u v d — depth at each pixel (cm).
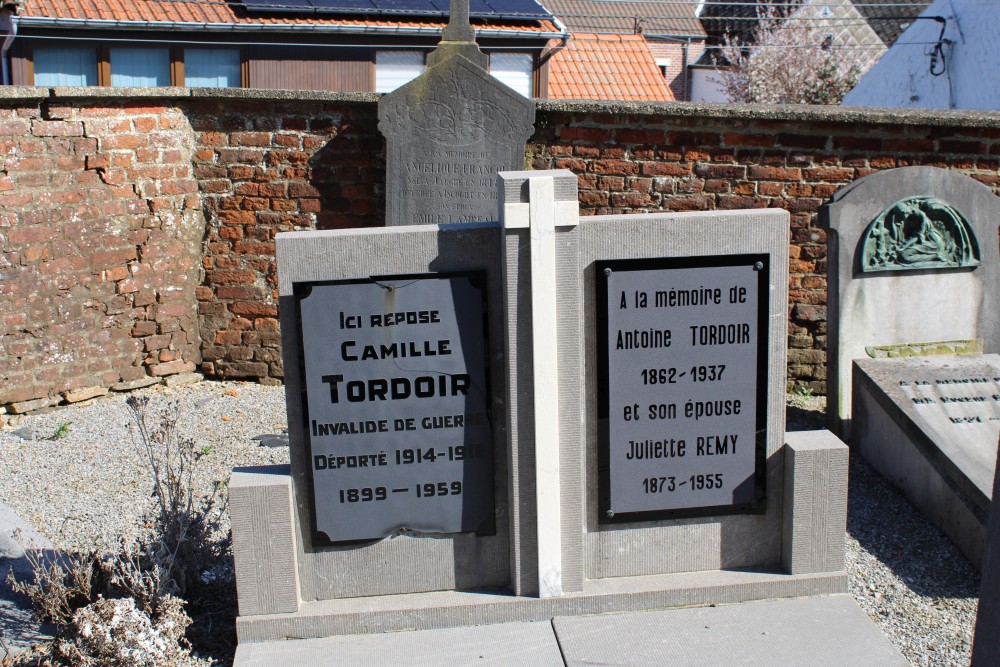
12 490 564
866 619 432
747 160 725
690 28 3812
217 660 423
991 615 337
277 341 750
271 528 420
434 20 1590
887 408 566
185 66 1516
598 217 423
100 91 669
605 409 433
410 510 435
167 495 539
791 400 727
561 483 426
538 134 741
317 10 1524
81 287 684
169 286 728
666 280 426
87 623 397
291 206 744
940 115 695
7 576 468
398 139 729
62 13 1427
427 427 430
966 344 641
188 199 730
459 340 424
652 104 721
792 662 404
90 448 621
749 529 453
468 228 417
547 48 1686
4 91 627
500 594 440
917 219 621
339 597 439
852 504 553
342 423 425
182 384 743
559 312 412
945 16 1393
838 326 623
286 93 722
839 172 718
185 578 448
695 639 419
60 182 664
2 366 656
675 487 443
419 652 414
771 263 430
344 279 415
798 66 2834
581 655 409
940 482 521
